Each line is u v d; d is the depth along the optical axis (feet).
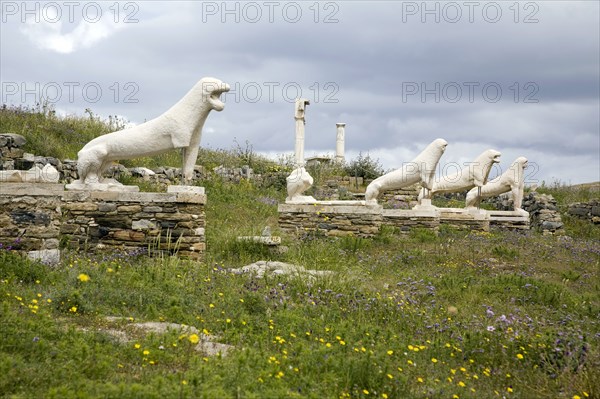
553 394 21.39
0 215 30.96
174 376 17.12
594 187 118.62
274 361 19.30
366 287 35.40
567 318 32.35
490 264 46.98
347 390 18.62
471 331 27.89
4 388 15.84
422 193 64.75
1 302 22.84
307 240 51.72
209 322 24.61
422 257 47.96
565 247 59.93
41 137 62.80
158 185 64.90
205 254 40.45
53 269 28.94
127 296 25.89
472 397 20.24
